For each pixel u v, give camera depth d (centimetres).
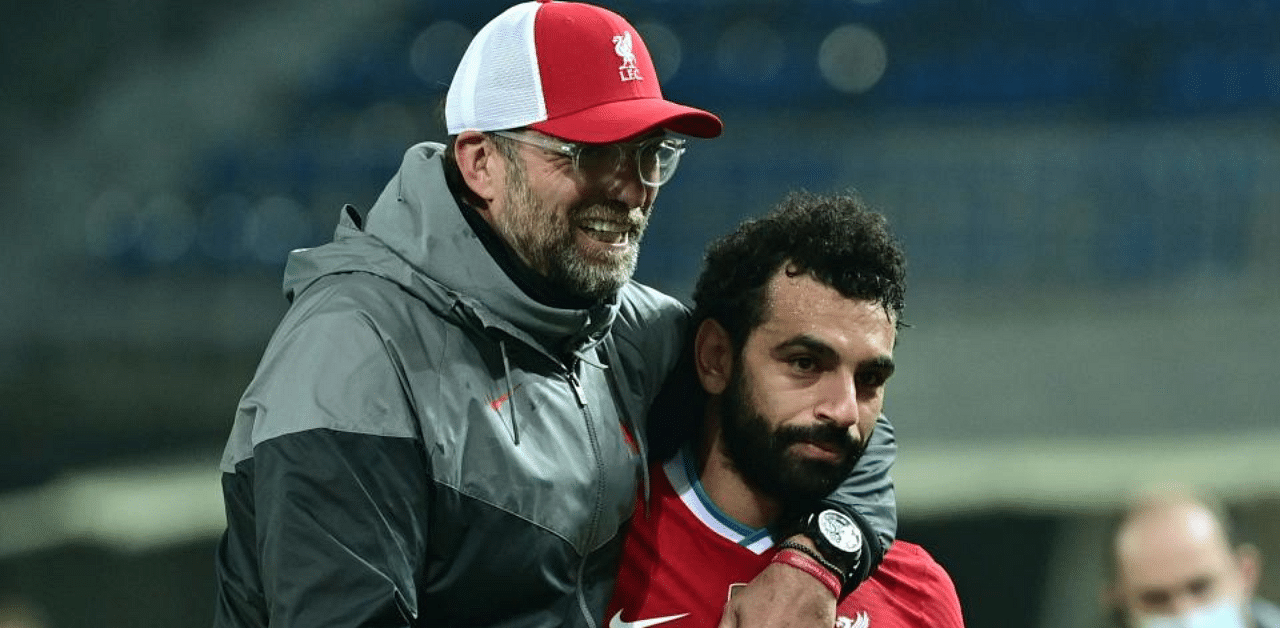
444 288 700
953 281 3041
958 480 2484
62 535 2477
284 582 651
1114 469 2502
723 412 780
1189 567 1294
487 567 699
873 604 801
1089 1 3734
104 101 3794
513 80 712
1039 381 2709
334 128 3672
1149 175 3088
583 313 719
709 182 3278
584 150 702
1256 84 3516
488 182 719
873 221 758
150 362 3128
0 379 3067
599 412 754
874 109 3562
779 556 749
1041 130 3325
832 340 734
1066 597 2406
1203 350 2745
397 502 665
